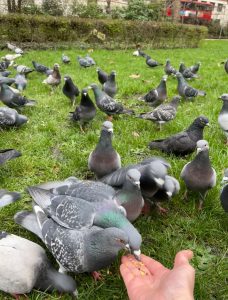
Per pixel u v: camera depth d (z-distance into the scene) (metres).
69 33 3.56
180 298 0.49
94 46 3.69
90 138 1.26
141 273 0.61
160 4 5.05
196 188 0.89
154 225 0.85
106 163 0.96
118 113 1.44
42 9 4.24
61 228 0.67
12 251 0.64
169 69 2.42
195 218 0.89
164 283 0.53
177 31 4.18
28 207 0.90
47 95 1.82
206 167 0.87
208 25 6.49
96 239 0.62
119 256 0.74
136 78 2.32
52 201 0.72
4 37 3.34
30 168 1.07
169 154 1.16
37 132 1.32
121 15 4.70
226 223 0.87
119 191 0.78
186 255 0.58
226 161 1.13
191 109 1.63
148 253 0.77
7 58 2.74
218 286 0.71
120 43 3.86
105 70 2.56
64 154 1.17
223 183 0.88
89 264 0.64
